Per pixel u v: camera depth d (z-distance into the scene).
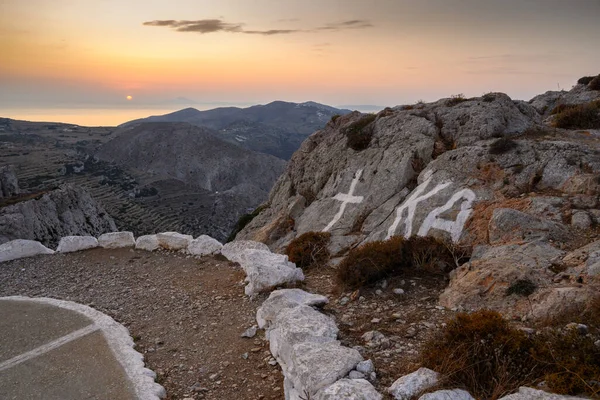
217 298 10.25
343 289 9.45
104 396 6.51
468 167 12.86
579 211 9.59
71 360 7.70
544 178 11.47
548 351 5.11
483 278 7.91
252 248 13.04
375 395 4.78
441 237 10.99
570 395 4.29
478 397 4.81
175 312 9.74
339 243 12.96
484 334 5.66
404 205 12.93
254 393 6.45
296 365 5.70
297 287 10.12
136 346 8.30
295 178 23.33
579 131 14.80
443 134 15.60
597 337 5.30
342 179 16.80
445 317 7.42
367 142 18.16
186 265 13.05
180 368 7.37
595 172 10.77
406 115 17.50
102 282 12.10
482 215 10.95
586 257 7.65
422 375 5.20
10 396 6.73
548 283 7.30
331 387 4.91
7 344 8.48
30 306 10.35
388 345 6.70
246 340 8.07
